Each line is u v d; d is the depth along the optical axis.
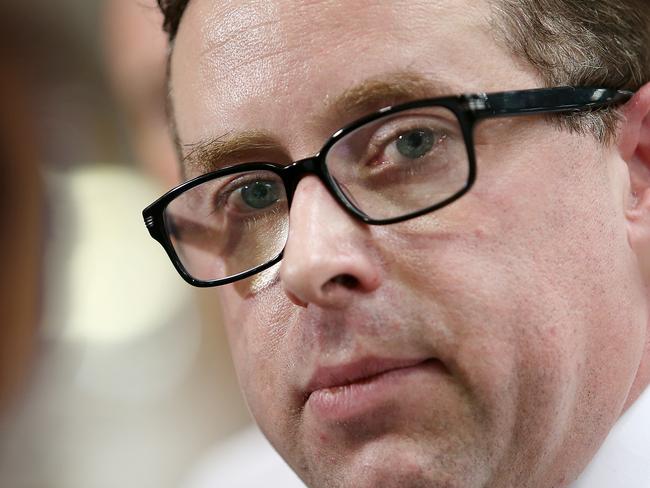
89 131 4.75
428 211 1.54
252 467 3.10
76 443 4.42
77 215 4.68
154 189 4.19
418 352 1.55
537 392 1.59
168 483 4.45
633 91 1.78
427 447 1.55
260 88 1.64
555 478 1.73
